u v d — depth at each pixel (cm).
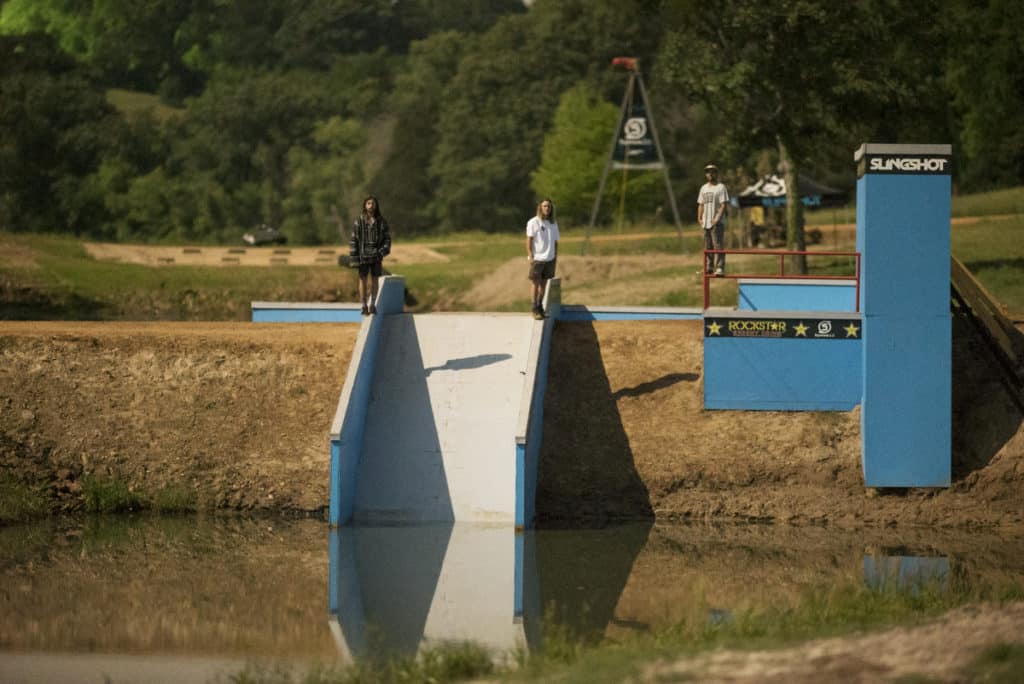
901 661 4216
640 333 9881
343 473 8338
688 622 5503
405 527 8300
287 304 11162
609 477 8781
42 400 9100
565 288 18675
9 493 8494
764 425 8944
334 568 7212
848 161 18000
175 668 5281
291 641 5759
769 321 9012
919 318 8662
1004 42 16925
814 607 5497
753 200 19350
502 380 9075
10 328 10000
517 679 4519
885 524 8444
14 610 6288
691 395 9219
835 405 8975
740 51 15200
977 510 8488
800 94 14812
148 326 10338
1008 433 8800
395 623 6094
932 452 8625
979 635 4488
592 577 7031
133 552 7556
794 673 4131
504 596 6625
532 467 8550
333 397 9169
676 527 8356
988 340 9219
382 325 9562
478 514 8444
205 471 8800
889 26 14750
